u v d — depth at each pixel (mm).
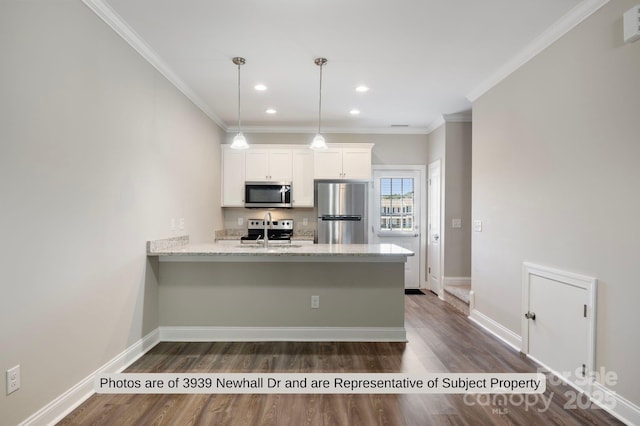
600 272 2148
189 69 3297
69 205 2029
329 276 3219
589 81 2240
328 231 5113
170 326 3201
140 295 2848
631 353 1943
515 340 3045
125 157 2602
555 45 2561
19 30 1698
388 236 5613
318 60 3121
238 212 5480
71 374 2062
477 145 3787
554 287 2553
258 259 3205
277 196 5113
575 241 2354
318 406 2113
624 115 1990
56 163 1931
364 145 5203
